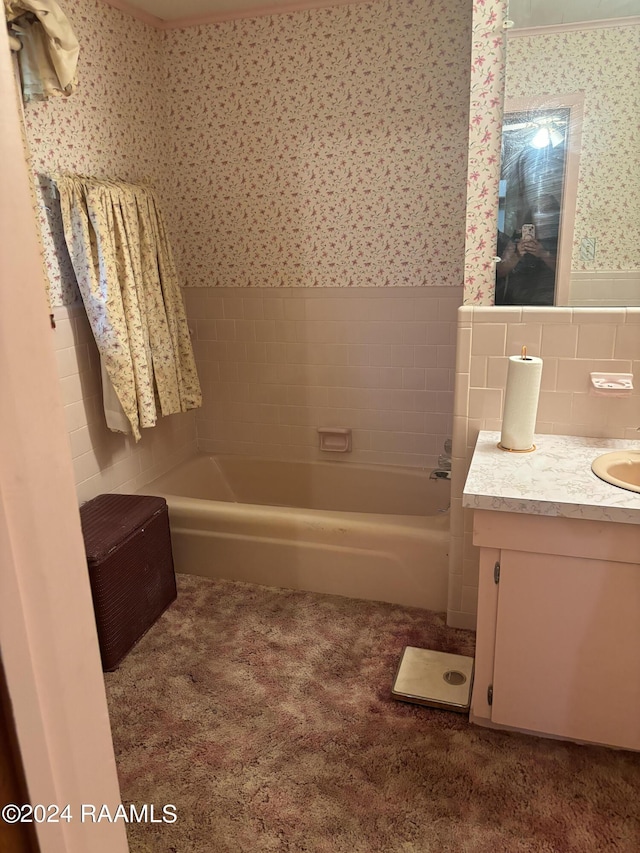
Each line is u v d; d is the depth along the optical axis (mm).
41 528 496
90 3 2553
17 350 463
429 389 3100
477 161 1961
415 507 3160
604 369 1940
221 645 2311
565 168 1910
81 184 2396
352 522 2545
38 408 486
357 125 2887
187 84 3059
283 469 3373
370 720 1930
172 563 2588
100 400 2709
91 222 2416
